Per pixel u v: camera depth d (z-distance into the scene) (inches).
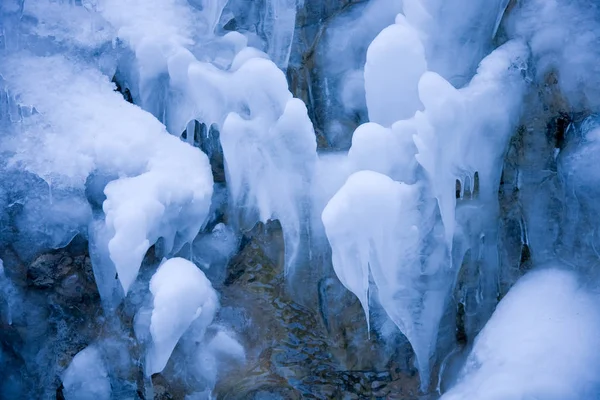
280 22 163.3
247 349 160.7
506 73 145.5
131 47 163.2
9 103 159.8
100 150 155.1
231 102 153.1
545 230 152.0
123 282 142.9
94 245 153.7
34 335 164.6
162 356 145.7
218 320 160.7
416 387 155.8
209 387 157.9
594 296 139.5
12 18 163.2
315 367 160.7
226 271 166.2
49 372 164.7
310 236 154.5
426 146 133.5
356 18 164.2
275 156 149.9
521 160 152.5
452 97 134.2
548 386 125.5
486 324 143.5
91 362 160.2
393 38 139.4
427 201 140.2
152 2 165.9
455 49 150.5
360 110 163.3
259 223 164.7
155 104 165.2
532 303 140.9
